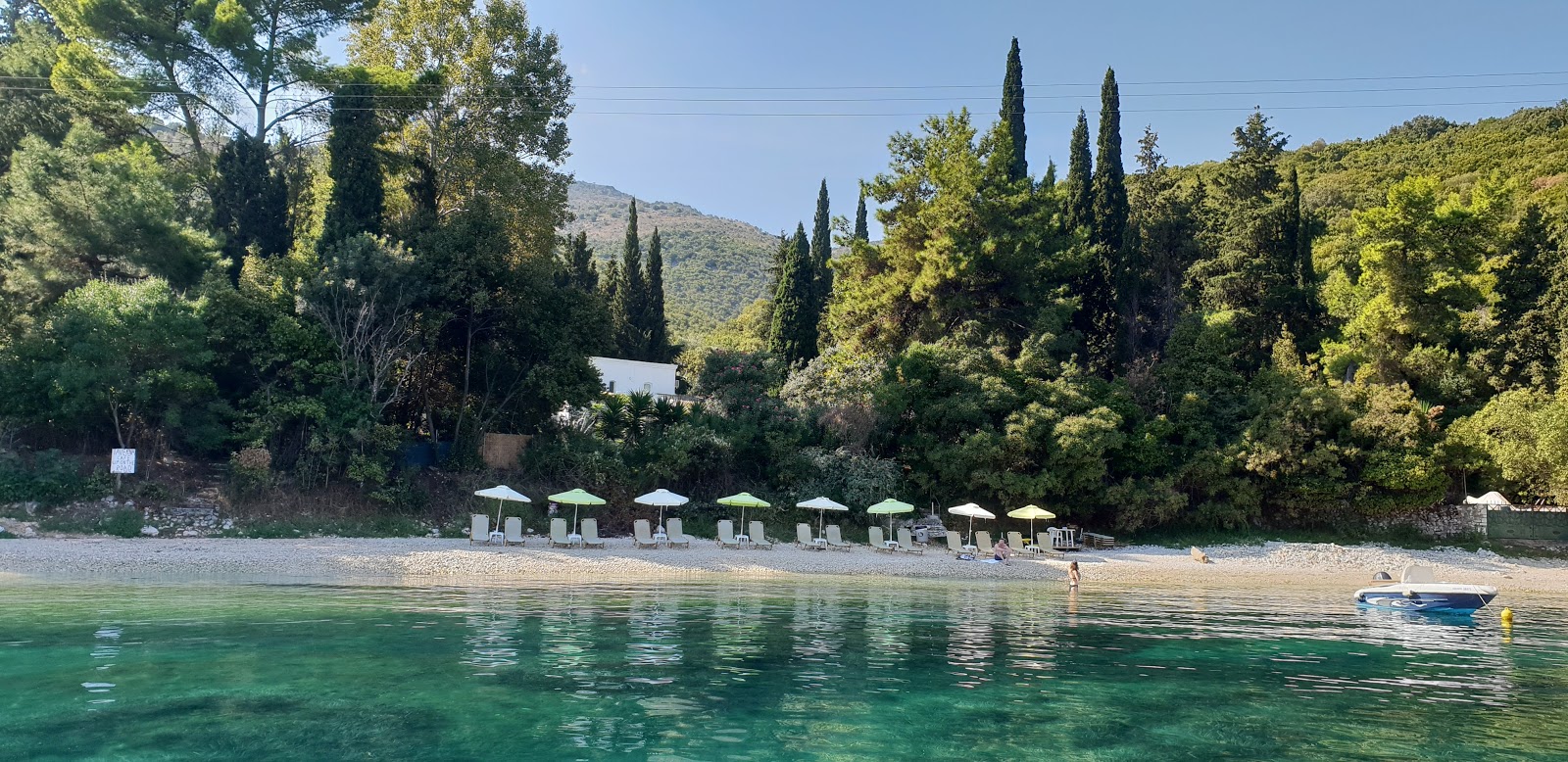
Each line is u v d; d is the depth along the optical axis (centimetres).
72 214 3139
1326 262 6056
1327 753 1023
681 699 1179
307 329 3241
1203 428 4147
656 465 3603
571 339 3731
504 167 4409
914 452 4069
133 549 2439
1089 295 5003
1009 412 4044
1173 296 4994
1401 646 1775
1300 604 2500
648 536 3256
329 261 3316
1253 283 4981
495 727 1035
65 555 2300
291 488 3092
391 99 3866
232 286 3438
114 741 950
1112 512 4109
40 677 1197
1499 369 4428
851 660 1465
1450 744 1063
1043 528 4081
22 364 2848
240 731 998
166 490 2938
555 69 4659
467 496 3388
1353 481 4003
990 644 1659
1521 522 4069
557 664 1362
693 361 6644
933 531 3781
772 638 1645
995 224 4581
